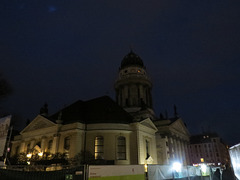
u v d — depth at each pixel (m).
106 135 39.09
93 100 51.56
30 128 46.78
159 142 55.75
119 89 69.62
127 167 16.09
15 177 13.69
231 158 23.86
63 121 42.12
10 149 52.00
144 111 58.81
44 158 36.47
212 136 118.69
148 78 71.50
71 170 14.09
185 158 65.94
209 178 25.44
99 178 14.32
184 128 72.31
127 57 75.31
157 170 18.23
